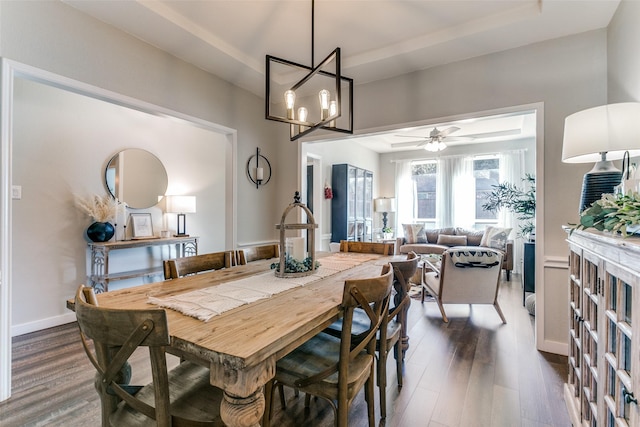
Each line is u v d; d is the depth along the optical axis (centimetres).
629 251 87
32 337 280
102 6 224
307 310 119
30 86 295
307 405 184
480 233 631
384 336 166
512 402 188
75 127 328
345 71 321
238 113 366
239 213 370
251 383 87
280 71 346
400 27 264
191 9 241
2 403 184
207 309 119
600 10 222
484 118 291
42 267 301
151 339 84
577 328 163
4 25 192
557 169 255
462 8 239
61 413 176
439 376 218
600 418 119
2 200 188
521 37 258
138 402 96
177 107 296
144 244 350
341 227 595
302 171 408
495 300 331
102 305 127
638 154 177
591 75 245
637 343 85
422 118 315
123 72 253
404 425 167
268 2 232
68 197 321
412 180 772
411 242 677
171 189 421
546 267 258
